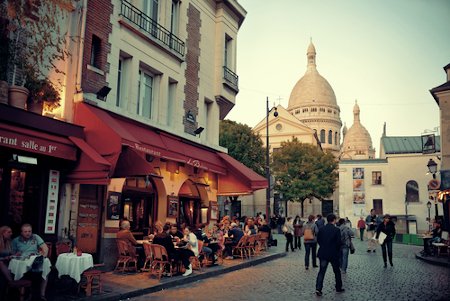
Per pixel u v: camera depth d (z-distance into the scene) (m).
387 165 43.59
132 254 11.26
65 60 11.00
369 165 44.06
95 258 11.32
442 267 14.66
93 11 12.01
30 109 9.84
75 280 8.50
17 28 9.67
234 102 20.00
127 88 13.46
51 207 10.12
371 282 10.96
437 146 42.03
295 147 51.62
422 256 17.95
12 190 9.33
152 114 15.01
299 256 18.05
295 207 61.34
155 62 14.72
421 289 9.91
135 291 8.77
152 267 10.93
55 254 9.56
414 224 40.75
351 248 12.93
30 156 9.52
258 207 59.31
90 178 10.08
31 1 10.04
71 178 10.28
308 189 49.03
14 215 9.38
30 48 9.98
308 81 99.94
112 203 11.94
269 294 9.06
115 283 9.63
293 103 100.56
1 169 9.12
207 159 16.34
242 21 21.09
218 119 18.89
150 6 14.88
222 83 18.81
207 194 17.70
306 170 49.75
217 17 19.25
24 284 7.09
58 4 10.82
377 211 43.09
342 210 43.97
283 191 50.22
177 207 15.40
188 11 16.94
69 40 11.17
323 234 9.34
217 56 19.00
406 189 42.25
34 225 9.80
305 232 13.75
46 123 9.49
